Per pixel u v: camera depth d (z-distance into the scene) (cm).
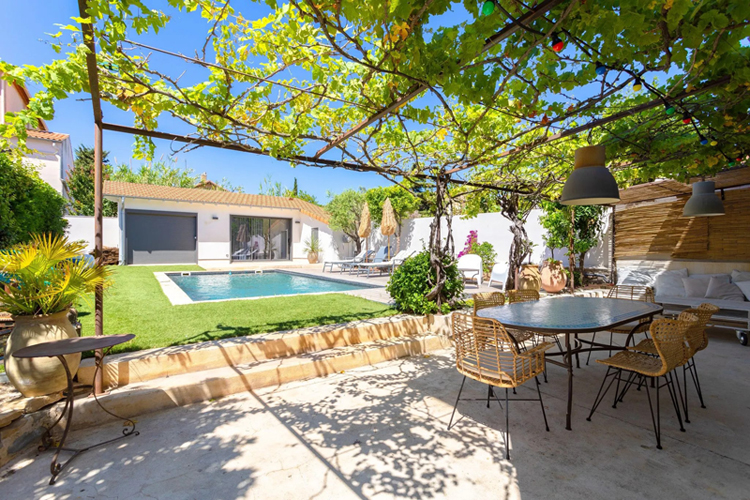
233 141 384
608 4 195
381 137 441
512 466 229
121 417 286
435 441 260
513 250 718
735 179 609
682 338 265
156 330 438
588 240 790
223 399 332
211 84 307
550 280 775
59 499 200
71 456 241
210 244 1502
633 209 779
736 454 239
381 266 1284
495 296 442
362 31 233
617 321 291
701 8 216
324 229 1703
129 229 1355
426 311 530
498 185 650
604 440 259
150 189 1435
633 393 343
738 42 238
